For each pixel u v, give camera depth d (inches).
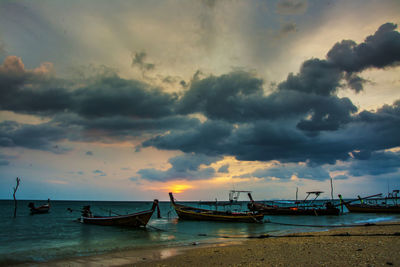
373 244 606.9
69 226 1584.6
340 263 449.4
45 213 3159.5
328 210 2191.2
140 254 707.4
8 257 710.5
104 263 612.1
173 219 2004.2
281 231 1206.3
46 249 836.6
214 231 1263.5
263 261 504.7
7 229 1486.2
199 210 1898.4
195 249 741.3
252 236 1013.2
